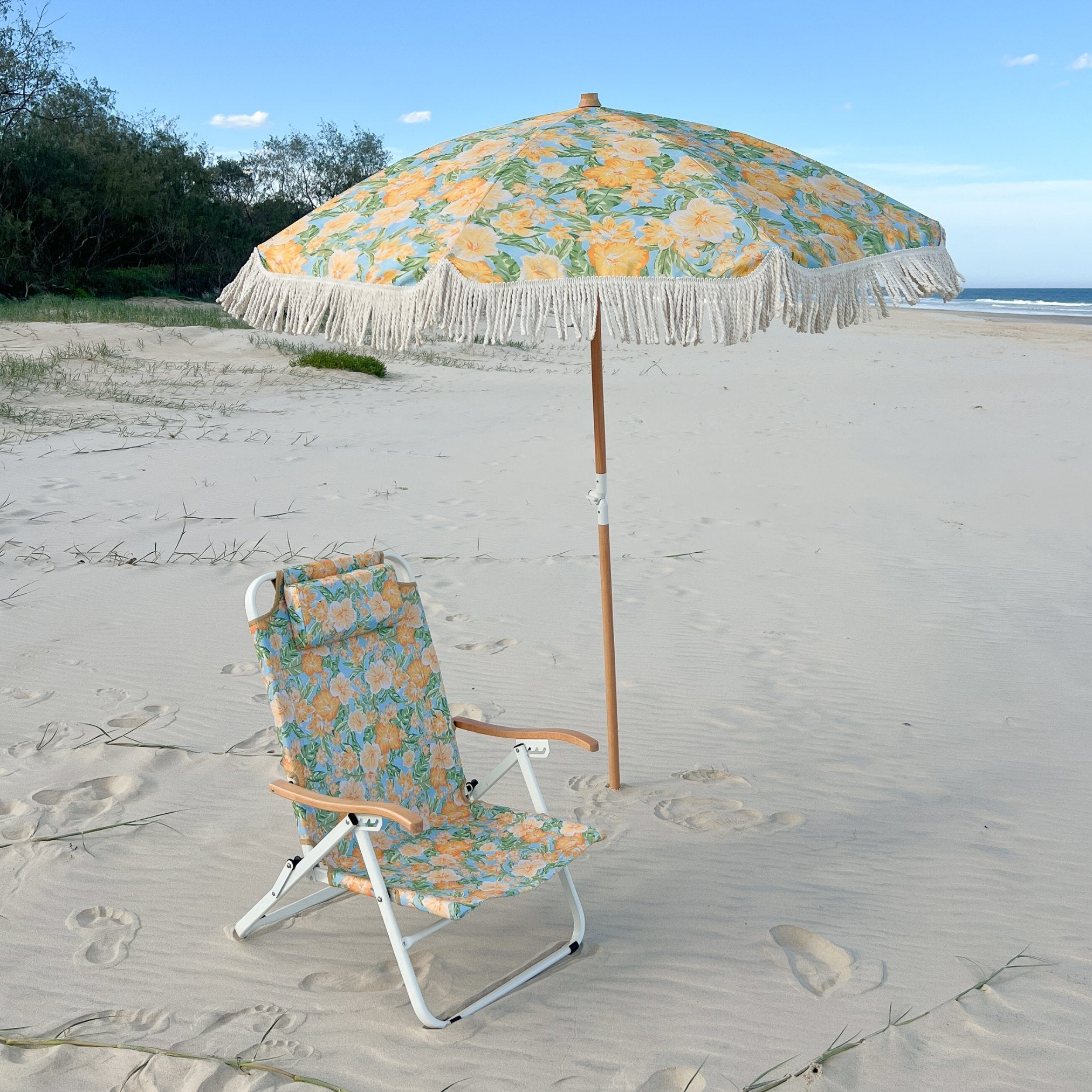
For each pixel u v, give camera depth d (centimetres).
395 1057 287
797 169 398
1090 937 346
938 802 444
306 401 1662
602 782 461
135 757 467
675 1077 280
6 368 1570
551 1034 298
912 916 358
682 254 321
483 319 316
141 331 2059
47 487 985
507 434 1447
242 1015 304
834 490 1102
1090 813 433
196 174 4059
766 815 433
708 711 540
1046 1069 283
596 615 691
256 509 945
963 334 3547
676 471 1196
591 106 417
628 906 367
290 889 333
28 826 406
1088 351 2795
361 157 4994
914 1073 281
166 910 358
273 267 361
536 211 334
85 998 310
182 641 616
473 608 696
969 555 855
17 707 517
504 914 365
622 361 2527
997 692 569
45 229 3344
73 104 3709
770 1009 309
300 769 328
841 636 658
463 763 479
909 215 392
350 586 350
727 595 740
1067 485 1118
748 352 2764
